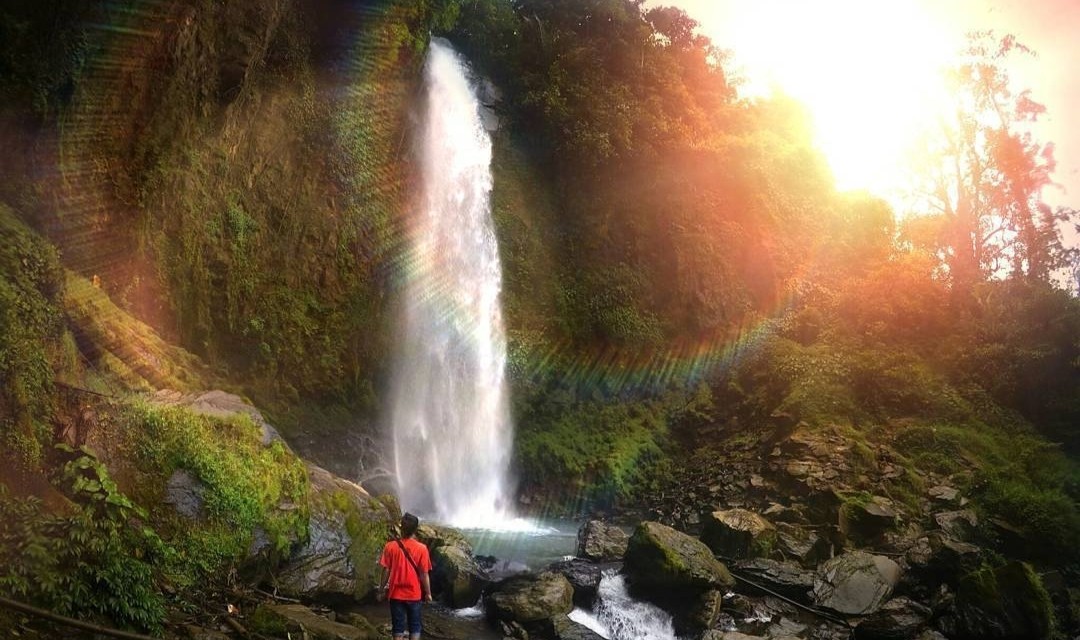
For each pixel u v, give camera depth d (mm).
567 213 31906
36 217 13180
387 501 14594
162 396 11961
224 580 10273
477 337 27656
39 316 9836
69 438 9633
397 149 26188
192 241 18406
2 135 12555
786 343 30188
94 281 14461
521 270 29750
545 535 21281
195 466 10656
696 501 22781
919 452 23438
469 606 13328
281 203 22016
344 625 10352
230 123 19859
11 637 7098
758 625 13797
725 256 33812
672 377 30828
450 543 14258
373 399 23547
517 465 26531
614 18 34344
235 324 19828
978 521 18625
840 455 22031
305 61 23062
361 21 23953
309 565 11633
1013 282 33156
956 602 14273
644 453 27141
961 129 40031
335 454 21500
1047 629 13781
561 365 29297
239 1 19016
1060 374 28719
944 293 33062
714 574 14375
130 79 15664
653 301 31969
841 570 15406
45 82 13031
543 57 33250
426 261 26609
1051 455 23984
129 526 9281
